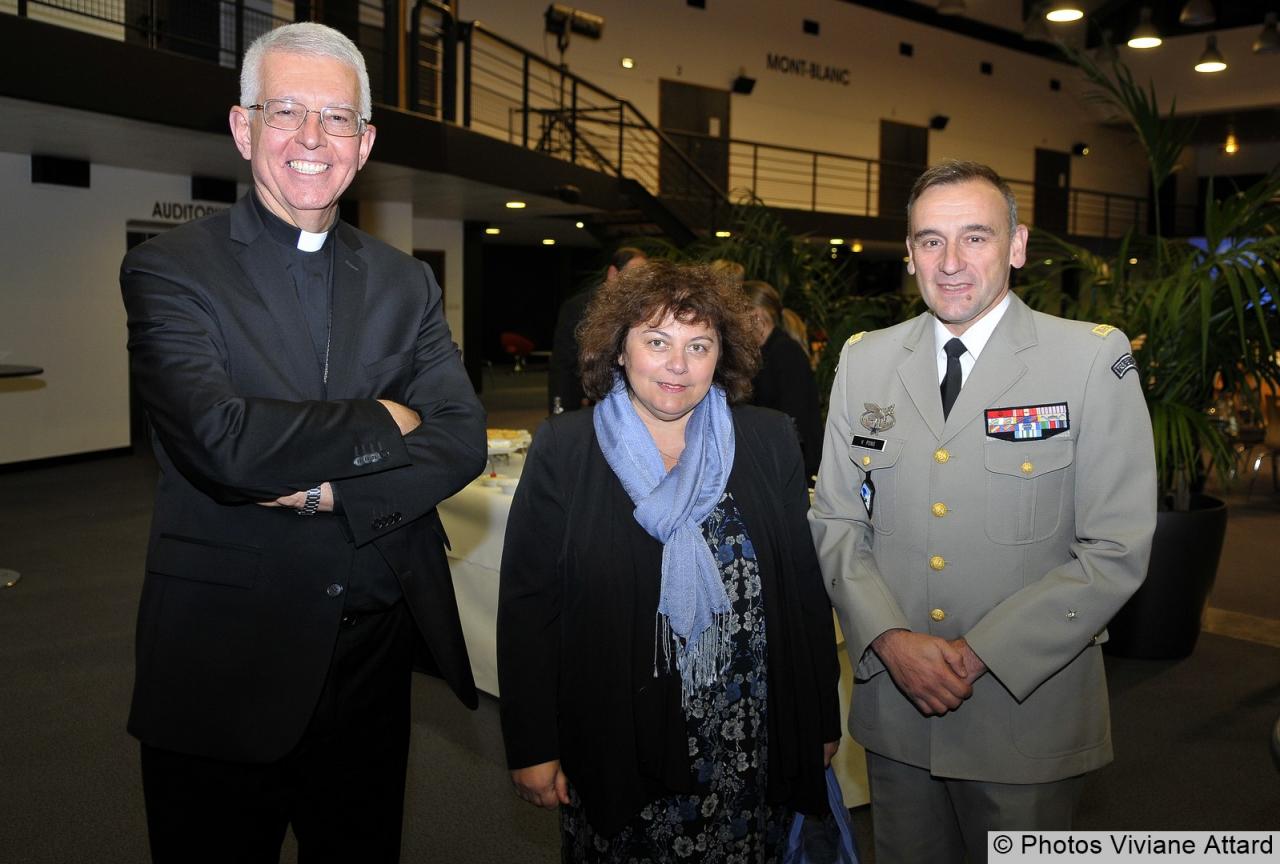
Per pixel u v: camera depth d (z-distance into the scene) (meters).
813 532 1.81
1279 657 3.94
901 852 1.81
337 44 1.55
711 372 1.61
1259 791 2.82
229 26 8.41
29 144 7.14
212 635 1.47
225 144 6.88
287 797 1.59
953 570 1.69
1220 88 16.94
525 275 21.66
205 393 1.39
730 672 1.61
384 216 10.48
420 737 3.17
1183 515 3.81
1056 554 1.67
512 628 1.62
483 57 12.41
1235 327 3.63
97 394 8.50
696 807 1.59
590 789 1.56
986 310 1.72
